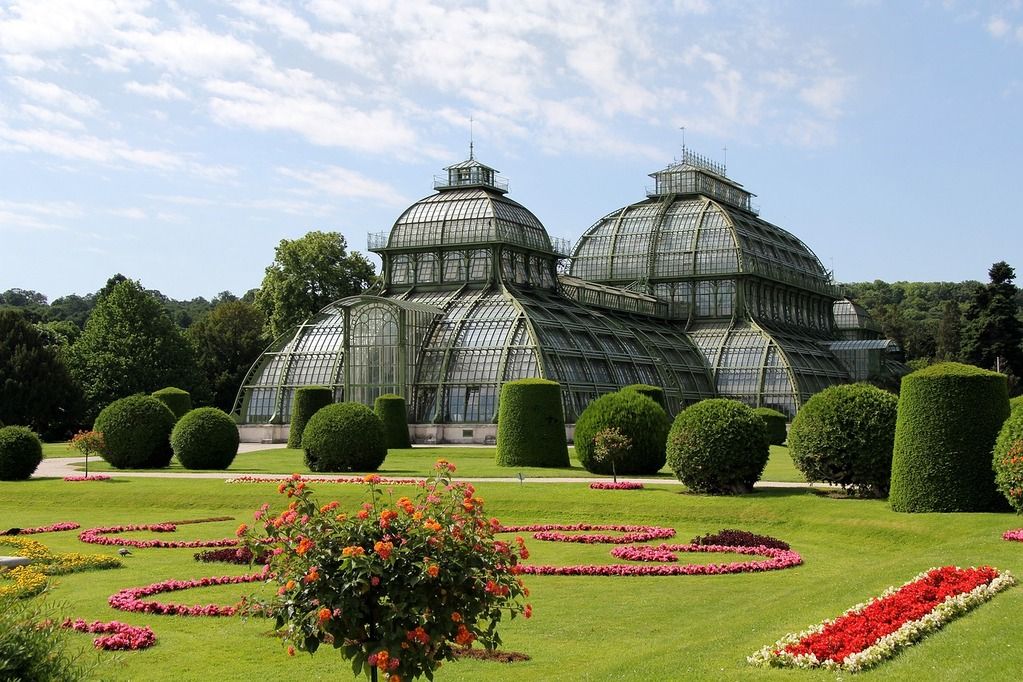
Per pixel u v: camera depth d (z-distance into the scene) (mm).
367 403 103188
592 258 145750
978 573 28312
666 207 144750
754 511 48469
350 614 17469
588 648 26172
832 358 147625
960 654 21297
